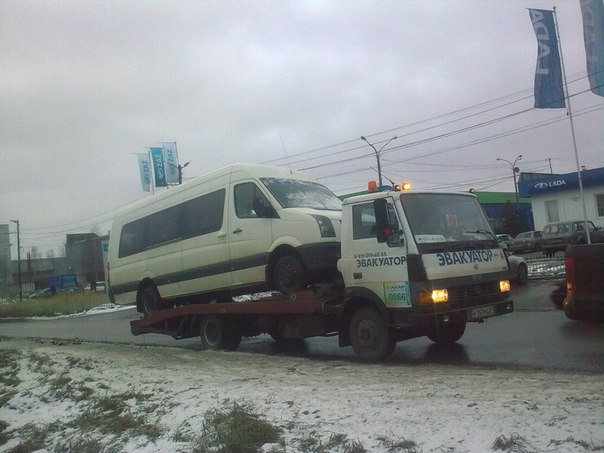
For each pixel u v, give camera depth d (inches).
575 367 278.7
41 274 3565.5
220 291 428.1
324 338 483.8
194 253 441.1
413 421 194.4
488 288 331.3
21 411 301.9
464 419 189.3
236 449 190.1
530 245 1355.8
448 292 310.2
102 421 251.1
